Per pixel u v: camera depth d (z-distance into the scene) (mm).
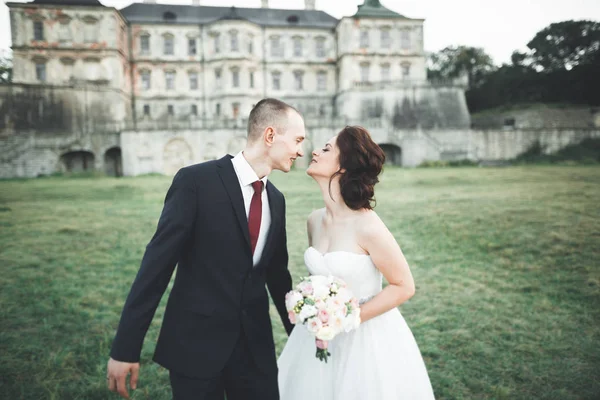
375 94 45562
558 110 47750
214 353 2066
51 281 6406
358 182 2252
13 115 39844
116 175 39625
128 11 47812
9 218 12484
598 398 3297
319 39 49781
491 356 3953
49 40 41688
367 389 2270
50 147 36656
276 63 48688
